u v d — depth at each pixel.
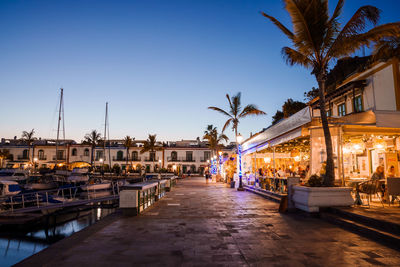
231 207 11.03
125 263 4.52
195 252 5.08
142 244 5.63
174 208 10.88
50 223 13.63
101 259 4.72
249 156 25.27
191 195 16.39
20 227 12.61
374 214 6.90
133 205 9.16
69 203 14.91
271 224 7.54
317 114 11.13
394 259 4.60
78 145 59.53
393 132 10.36
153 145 58.56
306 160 18.84
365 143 13.61
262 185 16.62
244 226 7.32
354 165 14.81
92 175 37.75
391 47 10.52
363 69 14.23
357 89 14.65
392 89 12.34
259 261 4.56
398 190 8.19
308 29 9.13
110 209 17.33
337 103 17.08
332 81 18.06
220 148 52.88
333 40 9.55
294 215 8.96
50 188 23.34
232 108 23.44
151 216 9.04
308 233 6.45
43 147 59.31
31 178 29.98
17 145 59.72
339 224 7.25
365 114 9.55
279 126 12.03
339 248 5.23
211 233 6.56
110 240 5.97
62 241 5.91
